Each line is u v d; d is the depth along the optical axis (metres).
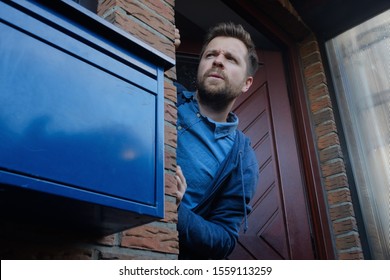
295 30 2.64
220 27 1.84
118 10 1.26
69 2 0.81
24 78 0.71
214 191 1.50
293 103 2.52
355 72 2.51
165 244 1.09
